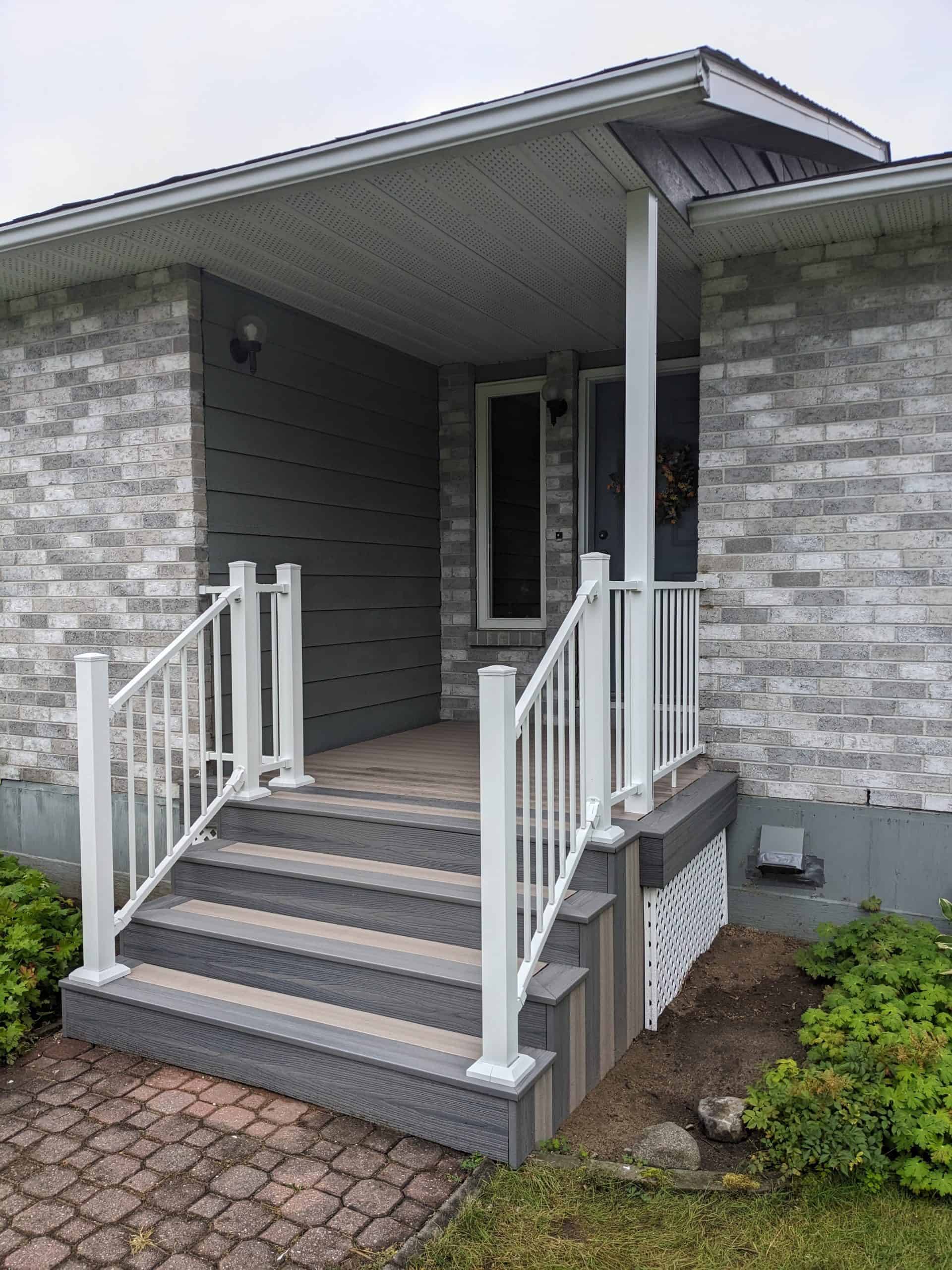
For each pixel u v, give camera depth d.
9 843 5.11
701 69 2.67
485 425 6.27
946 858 3.98
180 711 4.41
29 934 3.80
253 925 3.42
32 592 4.89
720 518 4.33
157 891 4.53
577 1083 2.92
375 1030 2.91
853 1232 2.30
